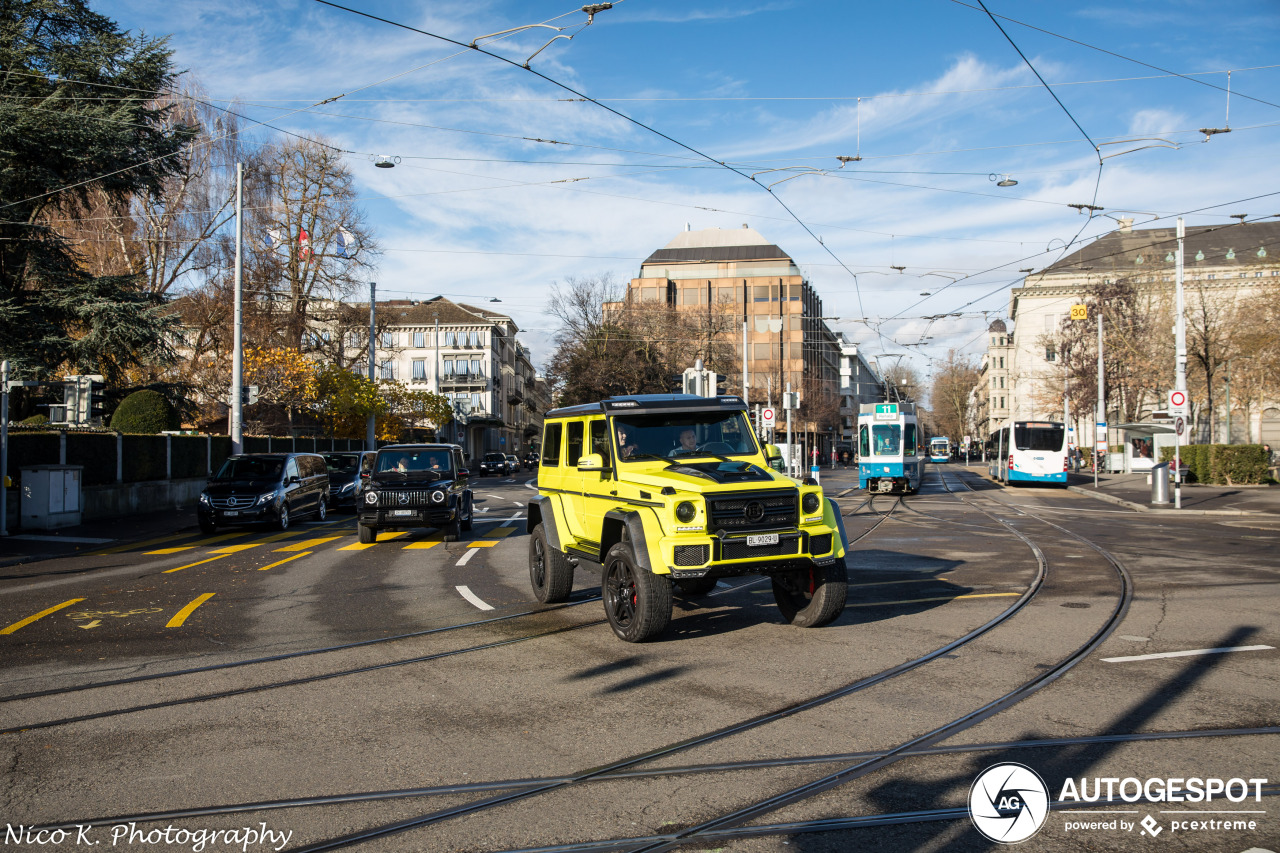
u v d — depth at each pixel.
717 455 8.31
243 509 18.59
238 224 25.36
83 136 23.58
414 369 81.94
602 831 3.71
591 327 56.47
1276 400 47.44
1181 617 8.01
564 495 9.27
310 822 3.85
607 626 8.18
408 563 13.27
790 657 6.75
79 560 14.28
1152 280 45.25
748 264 83.62
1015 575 10.94
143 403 26.91
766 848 3.52
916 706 5.40
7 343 24.08
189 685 6.26
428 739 4.96
